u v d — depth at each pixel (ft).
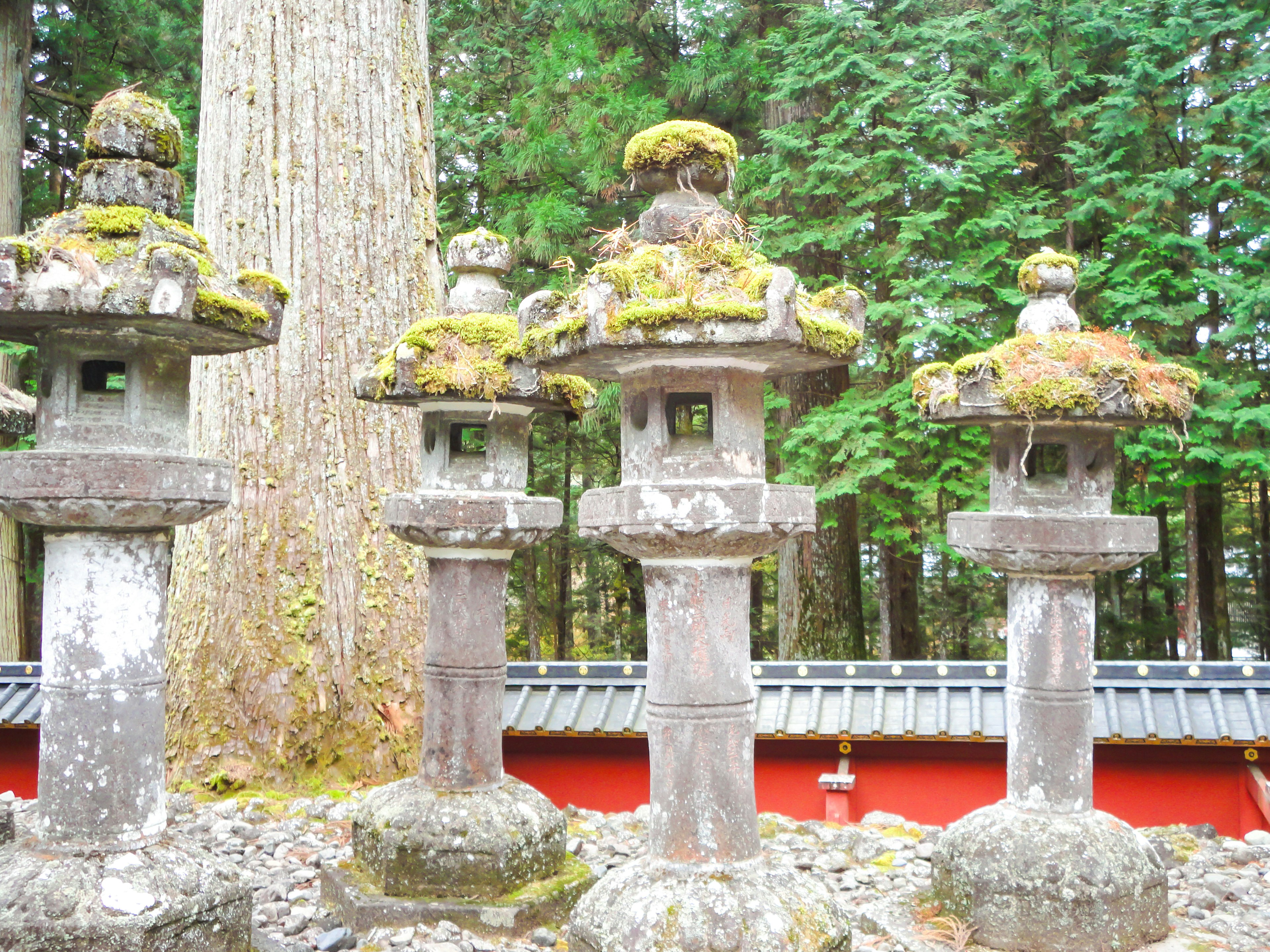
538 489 49.39
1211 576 41.63
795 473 34.17
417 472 20.94
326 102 20.63
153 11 41.22
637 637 52.60
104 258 9.74
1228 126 34.47
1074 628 12.42
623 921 9.99
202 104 21.56
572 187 38.99
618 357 10.12
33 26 39.22
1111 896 11.53
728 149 11.05
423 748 13.94
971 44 34.47
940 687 19.79
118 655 10.43
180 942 10.17
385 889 12.95
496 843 12.88
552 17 40.32
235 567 19.49
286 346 20.01
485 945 12.12
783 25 39.04
